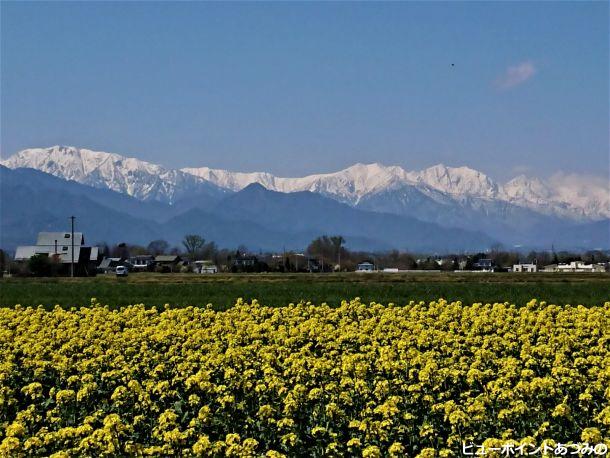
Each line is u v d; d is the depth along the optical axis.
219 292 79.00
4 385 31.09
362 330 39.47
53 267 169.50
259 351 33.41
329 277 127.38
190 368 30.22
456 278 118.50
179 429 25.14
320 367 29.36
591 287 77.88
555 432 23.89
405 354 31.97
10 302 70.62
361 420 25.08
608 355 32.28
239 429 25.19
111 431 22.81
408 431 24.23
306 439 24.48
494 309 46.59
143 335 38.28
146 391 27.67
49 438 23.19
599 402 26.75
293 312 47.84
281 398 27.05
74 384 30.48
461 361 30.98
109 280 121.00
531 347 33.66
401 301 66.25
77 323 44.41
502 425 24.20
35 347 33.91
